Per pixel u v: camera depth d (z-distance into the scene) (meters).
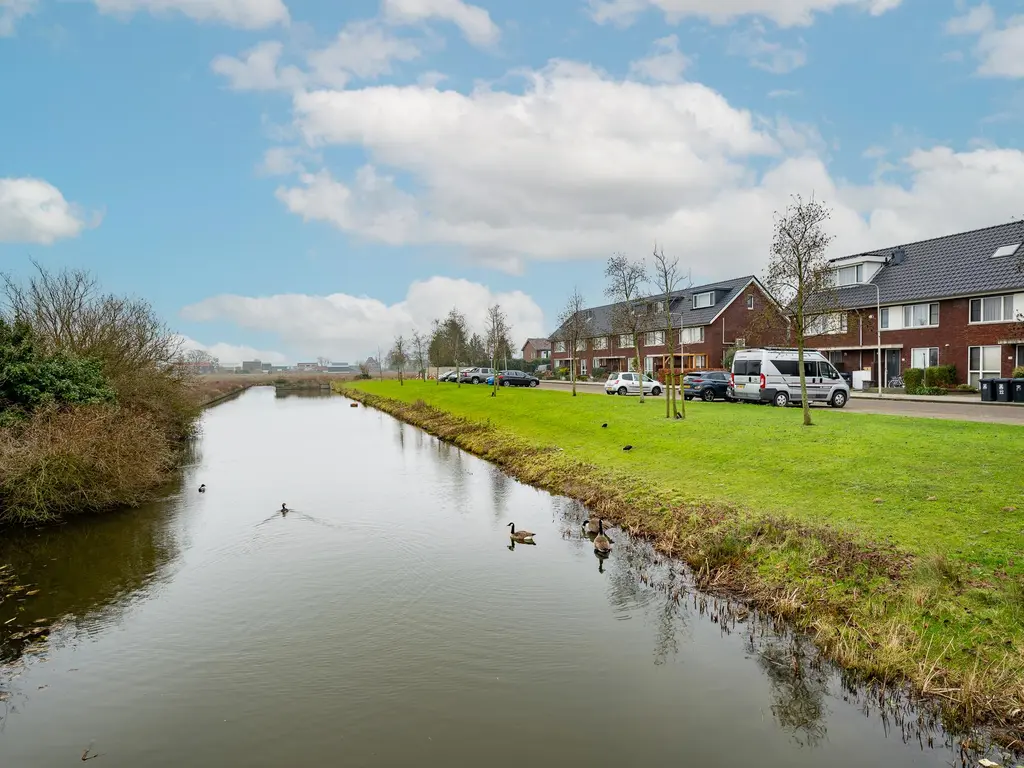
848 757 5.52
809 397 28.52
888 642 6.97
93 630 8.57
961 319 37.53
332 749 5.77
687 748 5.68
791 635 7.73
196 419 36.69
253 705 6.58
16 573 10.98
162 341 28.31
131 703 6.70
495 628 8.26
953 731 5.82
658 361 62.94
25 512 14.12
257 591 9.89
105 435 16.06
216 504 16.09
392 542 12.38
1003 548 8.27
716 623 8.16
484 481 18.44
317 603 9.31
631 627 8.16
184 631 8.47
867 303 42.62
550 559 11.02
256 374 151.62
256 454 25.19
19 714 6.54
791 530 9.85
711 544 10.25
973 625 6.92
